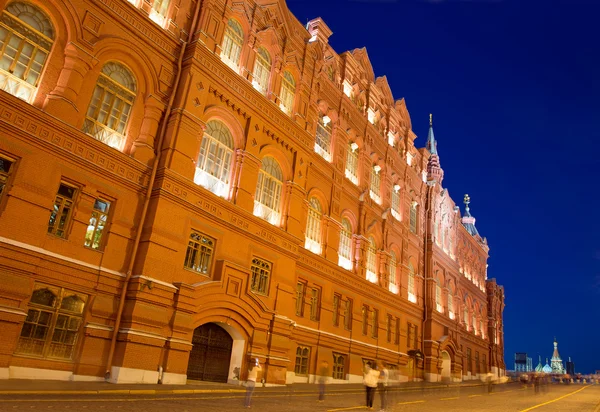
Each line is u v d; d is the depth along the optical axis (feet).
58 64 56.90
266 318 77.30
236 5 82.43
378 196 128.57
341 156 112.27
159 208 63.26
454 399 80.12
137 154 63.82
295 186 89.40
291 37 95.71
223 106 76.13
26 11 55.26
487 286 229.45
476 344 193.47
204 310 67.31
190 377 67.67
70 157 56.03
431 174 172.14
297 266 91.76
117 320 57.93
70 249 55.42
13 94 53.11
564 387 160.35
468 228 233.96
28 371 49.90
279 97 89.92
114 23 63.41
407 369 125.80
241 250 75.15
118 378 55.36
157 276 61.62
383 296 120.06
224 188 76.23
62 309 54.13
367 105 128.88
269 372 76.07
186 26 74.02
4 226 49.21
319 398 62.54
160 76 68.44
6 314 47.62
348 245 111.45
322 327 95.96
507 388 132.77
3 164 50.80
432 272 149.48
